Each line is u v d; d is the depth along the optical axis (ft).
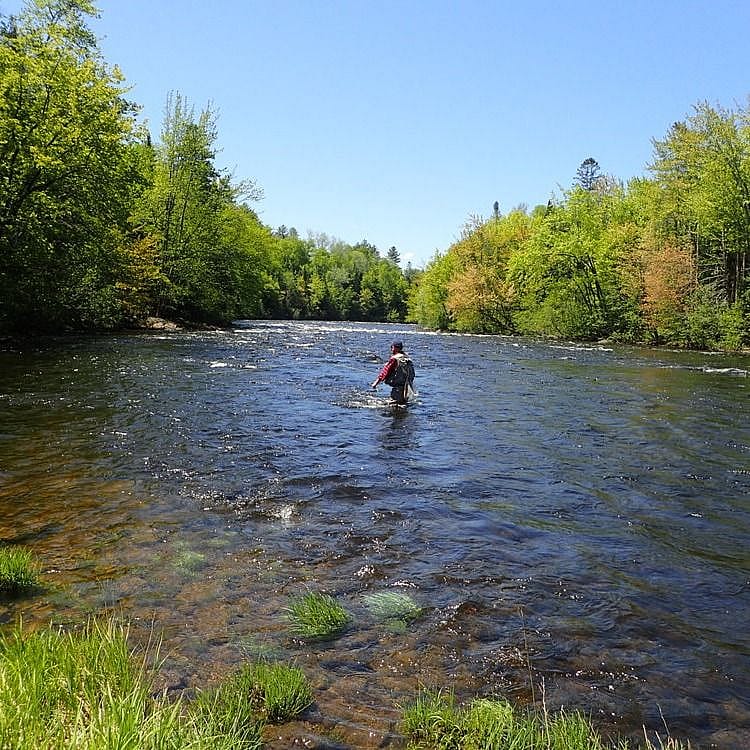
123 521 19.69
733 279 116.57
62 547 17.40
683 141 116.16
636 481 26.07
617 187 158.81
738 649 13.28
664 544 19.30
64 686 9.29
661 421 39.22
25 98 76.02
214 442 30.83
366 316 364.38
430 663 12.26
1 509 20.35
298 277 331.16
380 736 9.82
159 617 13.56
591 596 15.62
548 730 9.76
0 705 7.93
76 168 81.20
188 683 10.99
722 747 10.00
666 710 11.00
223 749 8.42
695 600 15.57
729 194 107.96
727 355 93.25
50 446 28.84
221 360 69.10
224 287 152.15
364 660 12.26
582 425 37.88
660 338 116.57
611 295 136.36
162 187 132.05
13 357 61.72
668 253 112.16
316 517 20.80
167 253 131.03
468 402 46.57
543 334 150.71
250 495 22.81
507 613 14.56
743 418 40.42
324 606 14.05
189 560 16.85
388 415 40.34
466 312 167.73
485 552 18.30
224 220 147.64
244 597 14.79
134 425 33.86
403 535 19.45
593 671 12.21
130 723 7.93
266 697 10.38
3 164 74.38
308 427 35.45
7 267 78.23
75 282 91.76
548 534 19.94
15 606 13.76
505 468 27.86
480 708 10.37
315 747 9.46
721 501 23.61
